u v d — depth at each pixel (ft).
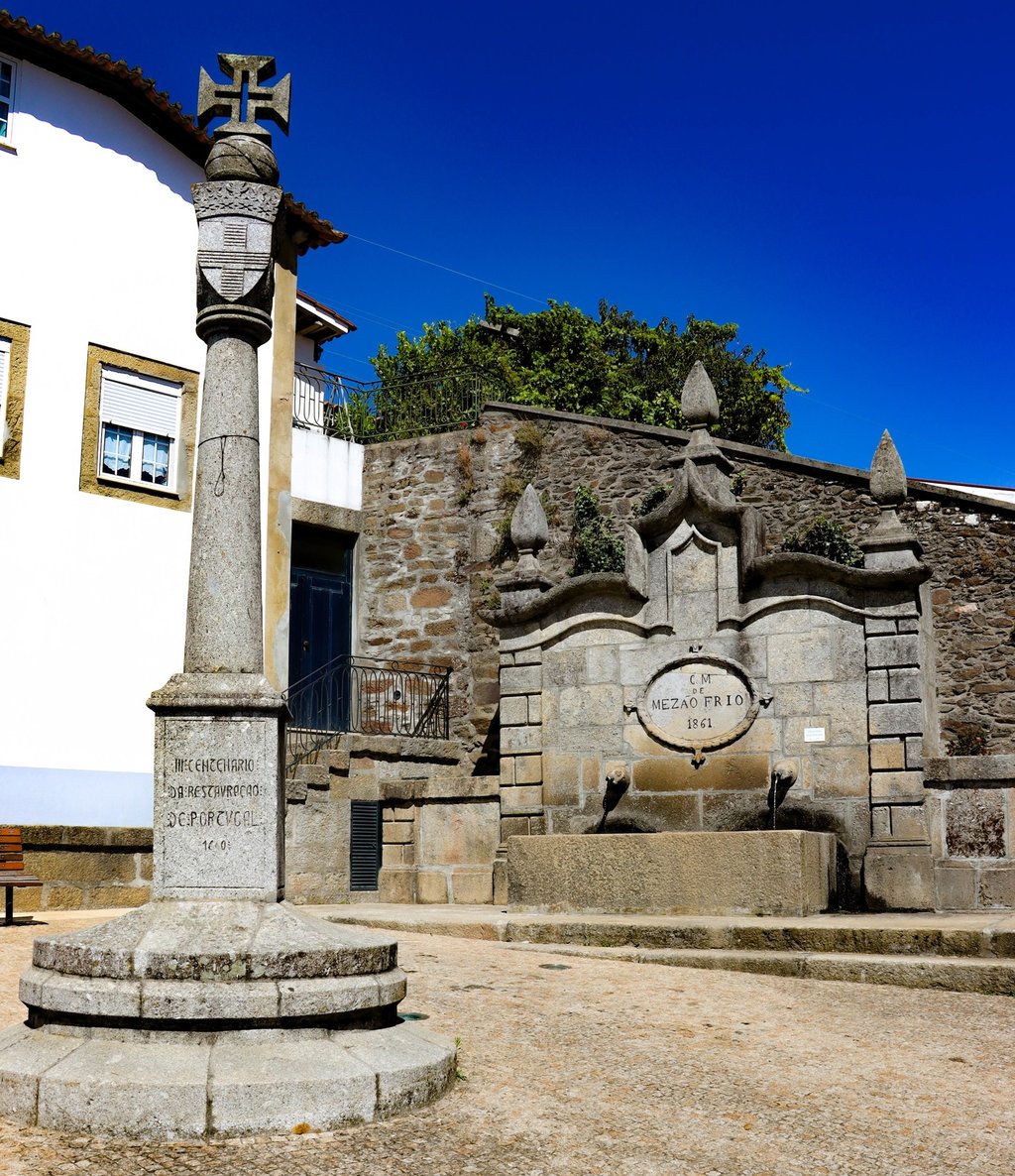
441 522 69.10
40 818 49.98
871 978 29.50
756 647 44.09
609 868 39.42
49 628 51.44
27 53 53.57
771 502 64.75
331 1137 16.71
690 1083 20.30
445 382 73.51
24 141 53.26
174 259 57.77
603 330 113.09
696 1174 16.35
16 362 51.88
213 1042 17.66
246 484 21.33
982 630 61.11
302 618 67.92
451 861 48.67
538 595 48.88
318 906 45.62
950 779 40.91
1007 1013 26.22
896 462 43.86
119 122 56.44
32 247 52.95
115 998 17.70
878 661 42.14
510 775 47.42
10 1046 18.19
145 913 19.17
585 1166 16.40
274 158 22.71
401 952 32.19
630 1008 25.73
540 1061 21.13
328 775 50.44
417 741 61.57
